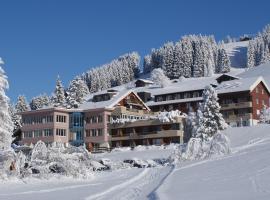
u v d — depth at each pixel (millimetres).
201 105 73438
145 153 71688
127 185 34844
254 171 33750
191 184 30469
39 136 98000
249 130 67625
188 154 55875
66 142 98000
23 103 137000
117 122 94625
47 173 45281
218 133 54875
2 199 28234
